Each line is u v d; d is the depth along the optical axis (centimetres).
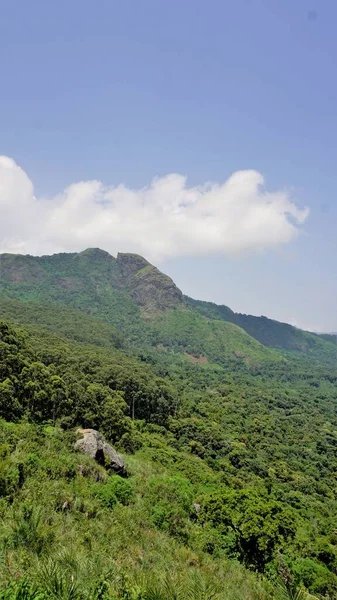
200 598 884
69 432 3428
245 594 1567
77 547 1376
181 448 7119
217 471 6334
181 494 3069
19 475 1981
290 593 1032
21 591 701
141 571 1097
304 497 6512
